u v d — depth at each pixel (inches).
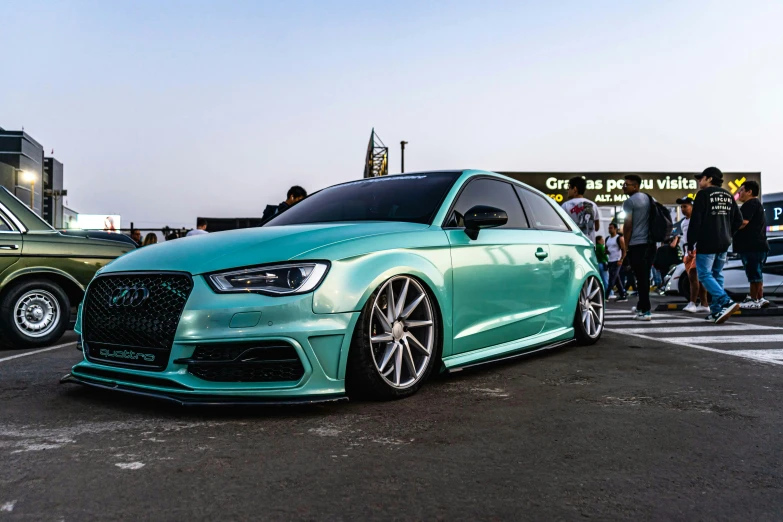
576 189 329.7
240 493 73.5
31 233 210.2
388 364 121.6
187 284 107.9
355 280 113.7
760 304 316.8
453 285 135.5
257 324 104.7
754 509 70.0
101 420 105.3
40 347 207.0
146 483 76.5
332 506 70.0
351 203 157.1
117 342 115.9
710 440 95.2
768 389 131.2
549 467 83.0
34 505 69.9
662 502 71.8
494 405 116.4
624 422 105.0
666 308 358.3
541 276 168.9
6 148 4404.5
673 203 1219.2
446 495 73.3
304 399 106.7
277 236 118.0
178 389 106.0
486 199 161.2
